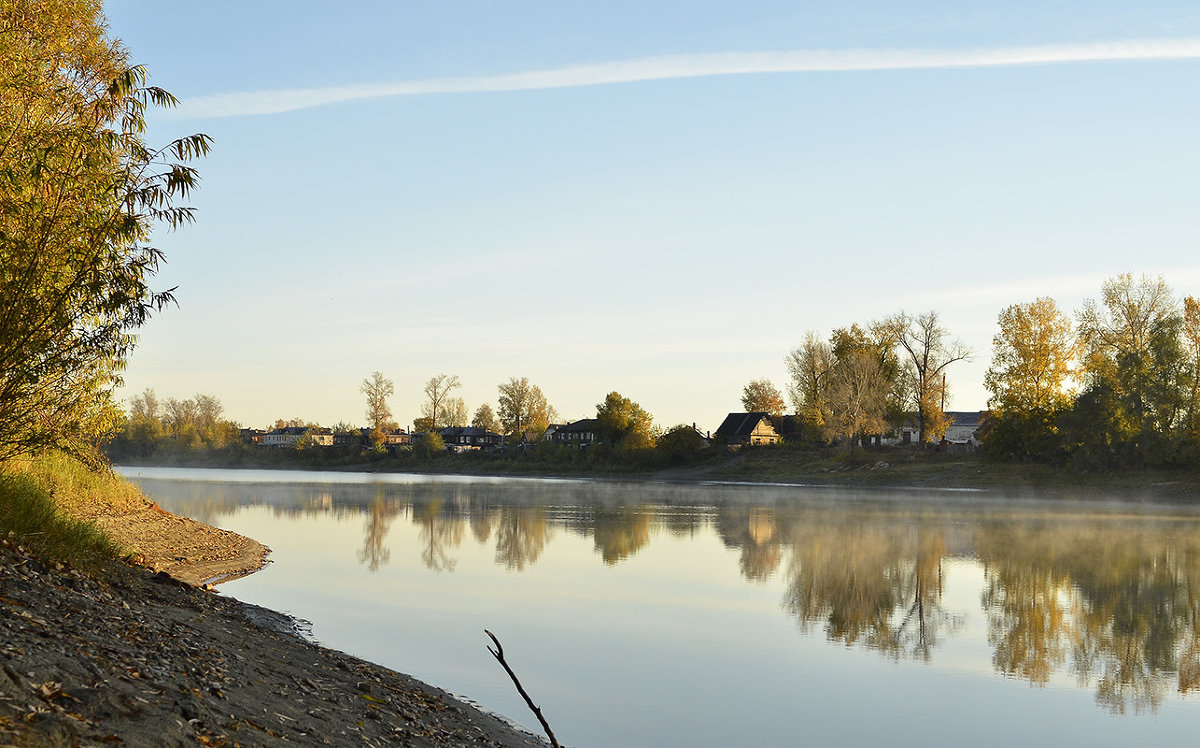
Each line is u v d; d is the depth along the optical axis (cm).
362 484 9769
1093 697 1574
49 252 1295
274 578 2573
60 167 1284
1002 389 8775
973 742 1319
